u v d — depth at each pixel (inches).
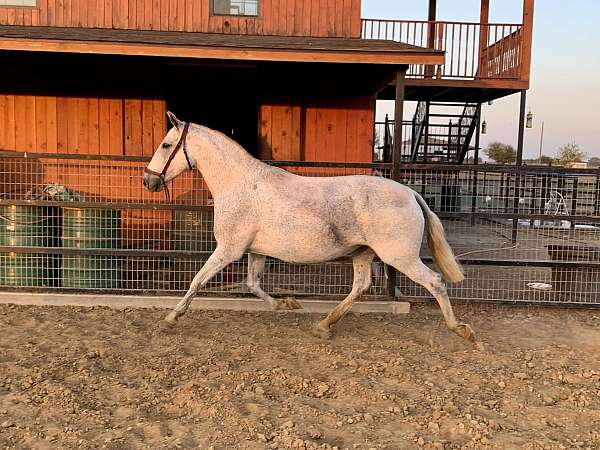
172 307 271.7
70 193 303.0
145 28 383.6
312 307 269.0
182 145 219.3
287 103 394.3
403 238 208.4
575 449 144.9
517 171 274.4
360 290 227.5
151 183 225.1
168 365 196.4
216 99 505.4
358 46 282.4
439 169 273.1
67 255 281.7
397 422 159.6
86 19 381.1
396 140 274.4
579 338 240.8
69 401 166.7
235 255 215.6
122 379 184.7
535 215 275.1
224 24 386.0
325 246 209.2
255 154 538.6
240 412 161.5
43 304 270.4
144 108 387.9
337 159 398.3
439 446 144.6
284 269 348.8
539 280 368.8
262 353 211.3
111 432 149.6
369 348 220.4
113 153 387.5
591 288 303.9
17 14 378.0
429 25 546.0
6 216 278.1
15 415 157.9
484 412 166.9
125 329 236.8
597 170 276.2
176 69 354.0
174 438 146.6
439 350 220.7
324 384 182.7
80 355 204.8
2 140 380.2
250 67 336.8
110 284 287.9
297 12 386.9
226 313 265.0
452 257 219.3
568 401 175.0
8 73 368.2
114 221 291.7
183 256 276.8
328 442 147.6
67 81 380.2
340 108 396.2
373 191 210.5
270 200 209.0
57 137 382.9
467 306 286.5
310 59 272.1
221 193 214.8
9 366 190.5
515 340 236.5
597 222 272.7
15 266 279.0
